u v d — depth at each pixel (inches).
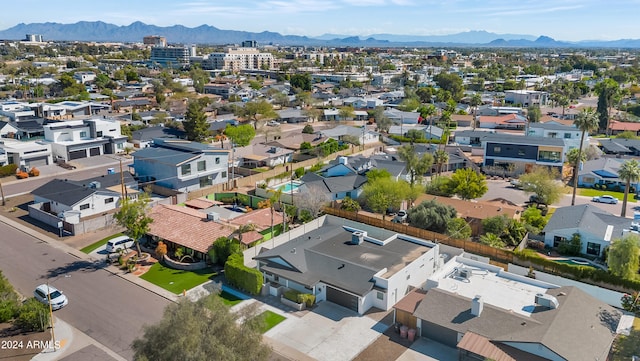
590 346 1370.6
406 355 1482.5
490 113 5964.6
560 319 1467.8
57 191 2726.4
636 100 7155.5
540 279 1958.7
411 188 2748.5
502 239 2361.0
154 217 2370.8
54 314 1678.2
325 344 1533.0
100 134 4143.7
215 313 1079.6
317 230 2310.5
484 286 1743.4
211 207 2741.1
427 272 1996.8
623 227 2324.1
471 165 3816.4
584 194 3262.8
